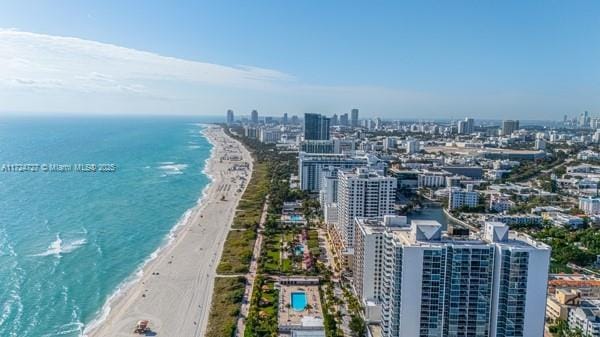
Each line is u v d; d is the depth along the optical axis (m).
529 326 172.25
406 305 175.75
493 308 175.88
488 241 180.50
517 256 168.75
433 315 176.38
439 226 181.12
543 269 169.25
